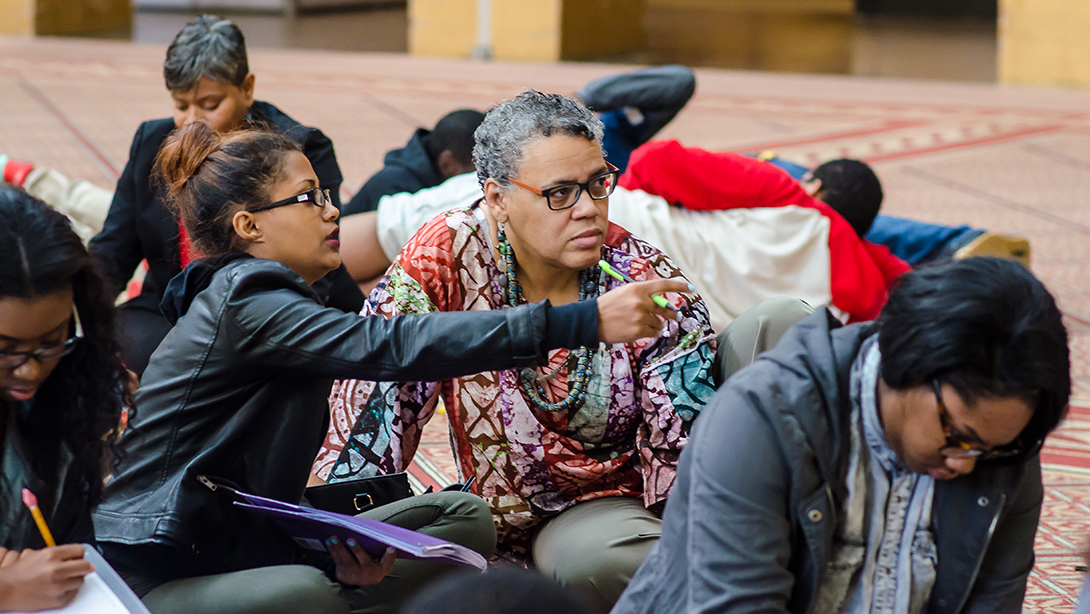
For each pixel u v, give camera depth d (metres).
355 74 23.59
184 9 35.47
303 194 3.97
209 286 3.80
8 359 3.07
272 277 3.73
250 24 32.72
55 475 3.43
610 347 4.38
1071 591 5.27
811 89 22.61
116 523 3.69
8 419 3.38
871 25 36.50
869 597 3.06
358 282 7.59
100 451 3.47
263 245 3.97
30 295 3.00
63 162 14.64
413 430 4.54
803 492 2.90
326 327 3.62
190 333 3.72
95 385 3.34
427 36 26.73
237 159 3.92
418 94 21.30
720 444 2.94
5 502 3.39
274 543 3.91
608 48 28.31
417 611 2.04
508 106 4.18
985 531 2.99
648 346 4.40
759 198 7.71
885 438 2.90
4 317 2.99
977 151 16.94
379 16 36.44
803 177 8.55
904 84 23.45
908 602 3.07
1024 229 12.60
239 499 3.74
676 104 8.73
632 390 4.41
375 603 4.07
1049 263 11.28
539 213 4.09
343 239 7.43
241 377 3.71
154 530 3.62
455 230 4.38
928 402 2.69
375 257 7.47
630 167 7.89
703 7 41.28
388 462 4.38
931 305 2.63
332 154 6.52
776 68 25.91
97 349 3.33
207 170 3.95
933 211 13.37
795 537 2.98
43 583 3.04
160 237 6.12
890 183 14.82
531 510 4.45
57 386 3.34
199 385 3.70
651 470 4.36
